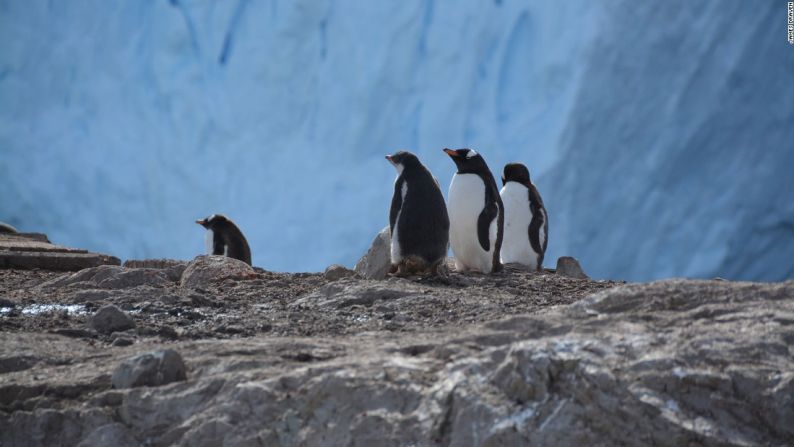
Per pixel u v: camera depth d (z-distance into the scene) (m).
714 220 66.25
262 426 6.93
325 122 76.62
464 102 71.25
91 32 82.69
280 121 77.81
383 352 7.69
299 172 76.88
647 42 67.12
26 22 85.50
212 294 13.29
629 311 8.02
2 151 83.56
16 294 13.66
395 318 10.40
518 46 71.06
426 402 6.64
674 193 67.75
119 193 79.50
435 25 73.50
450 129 71.44
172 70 78.50
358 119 75.31
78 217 80.81
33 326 10.41
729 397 6.15
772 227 66.94
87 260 20.38
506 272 18.61
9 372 8.38
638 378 6.29
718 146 67.56
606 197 67.31
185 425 7.11
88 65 82.62
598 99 66.94
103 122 81.31
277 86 78.00
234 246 26.95
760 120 67.12
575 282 14.98
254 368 7.62
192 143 78.56
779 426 6.02
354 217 73.88
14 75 85.31
